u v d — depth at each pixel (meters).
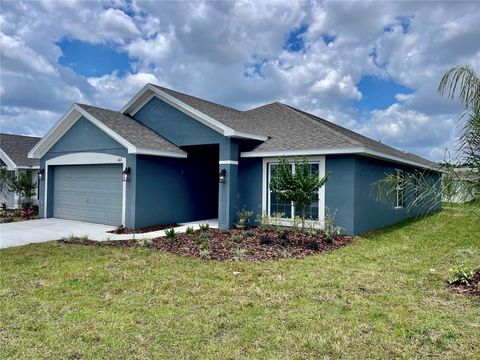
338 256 8.34
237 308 5.02
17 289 5.84
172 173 13.95
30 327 4.41
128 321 4.58
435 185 6.67
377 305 5.14
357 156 11.34
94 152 13.81
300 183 9.95
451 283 6.16
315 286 6.02
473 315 4.76
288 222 12.09
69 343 4.03
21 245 9.73
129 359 3.70
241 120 14.53
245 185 13.15
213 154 16.31
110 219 13.53
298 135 13.19
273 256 8.30
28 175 19.61
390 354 3.81
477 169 6.09
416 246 9.70
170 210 13.82
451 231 12.38
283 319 4.66
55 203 15.95
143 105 14.98
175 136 14.01
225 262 7.68
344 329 4.36
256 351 3.85
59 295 5.56
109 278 6.43
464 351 3.85
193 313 4.84
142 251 8.77
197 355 3.77
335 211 11.39
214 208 16.27
